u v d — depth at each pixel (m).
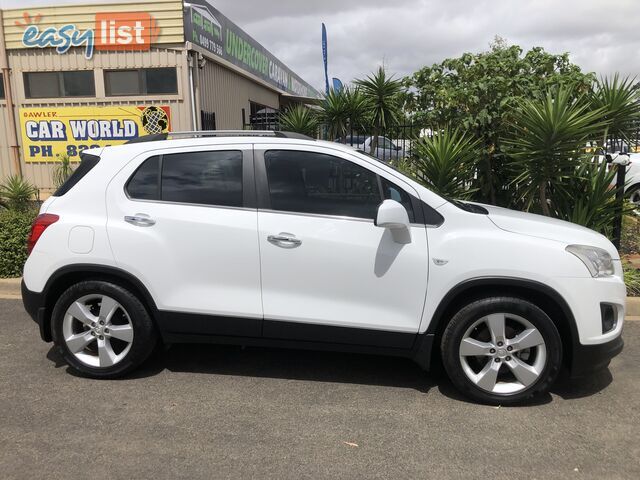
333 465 3.11
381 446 3.31
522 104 6.74
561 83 6.78
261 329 3.96
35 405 3.79
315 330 3.90
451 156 6.95
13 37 12.37
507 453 3.25
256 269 3.89
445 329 3.84
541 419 3.66
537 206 7.40
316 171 3.97
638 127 7.23
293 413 3.71
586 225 6.68
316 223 3.86
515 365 3.78
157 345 4.71
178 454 3.20
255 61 17.58
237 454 3.21
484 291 3.81
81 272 4.09
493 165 7.81
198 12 12.52
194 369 4.43
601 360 3.77
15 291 6.55
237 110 15.92
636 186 11.34
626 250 8.05
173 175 4.07
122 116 12.44
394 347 3.90
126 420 3.59
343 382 4.21
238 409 3.76
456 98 7.54
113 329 4.12
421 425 3.56
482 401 3.84
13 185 9.14
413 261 3.77
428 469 3.08
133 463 3.11
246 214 3.93
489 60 7.72
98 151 4.26
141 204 4.04
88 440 3.35
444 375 4.34
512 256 3.69
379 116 8.98
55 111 12.59
